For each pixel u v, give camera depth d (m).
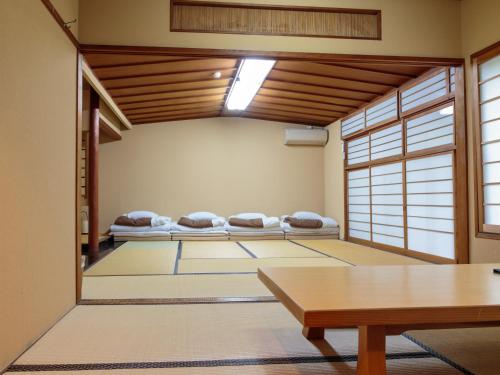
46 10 2.40
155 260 4.95
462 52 3.82
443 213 4.73
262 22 3.42
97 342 2.13
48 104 2.43
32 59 2.18
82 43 3.16
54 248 2.50
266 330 2.35
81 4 3.18
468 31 3.75
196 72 5.48
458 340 2.19
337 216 7.99
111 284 3.54
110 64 4.86
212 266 4.49
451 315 1.42
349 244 6.90
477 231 3.76
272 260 4.93
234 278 3.80
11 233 1.89
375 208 6.46
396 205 5.81
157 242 7.20
